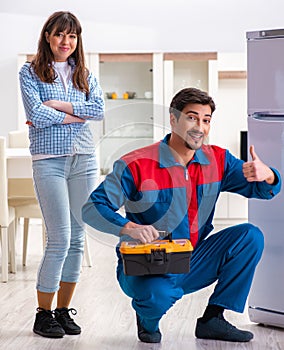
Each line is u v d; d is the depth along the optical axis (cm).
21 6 767
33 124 338
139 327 333
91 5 770
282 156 341
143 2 768
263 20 762
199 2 765
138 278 310
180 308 391
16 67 770
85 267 514
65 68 351
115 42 771
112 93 725
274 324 351
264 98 345
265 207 347
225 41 766
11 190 534
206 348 318
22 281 468
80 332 346
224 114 757
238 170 320
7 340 336
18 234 655
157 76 721
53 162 339
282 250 345
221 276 324
